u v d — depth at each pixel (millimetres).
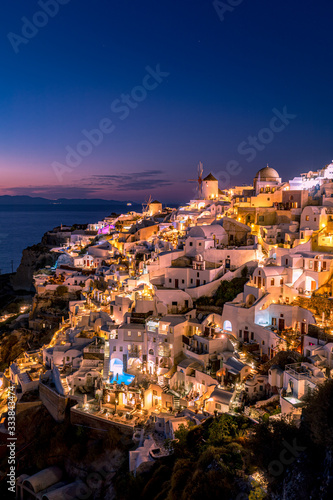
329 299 58156
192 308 72688
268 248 79750
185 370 60438
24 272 163500
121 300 75812
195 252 81312
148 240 112812
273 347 57656
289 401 42469
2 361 97688
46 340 95000
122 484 48156
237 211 94125
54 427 63156
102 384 65000
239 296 68562
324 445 27172
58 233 171375
